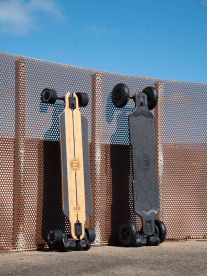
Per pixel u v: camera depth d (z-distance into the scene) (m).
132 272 3.10
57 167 4.48
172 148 5.19
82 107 4.70
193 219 5.18
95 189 4.69
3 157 4.15
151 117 4.80
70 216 4.11
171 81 5.32
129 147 4.98
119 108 4.96
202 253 3.99
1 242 4.10
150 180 4.61
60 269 3.16
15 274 2.98
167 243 4.75
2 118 4.17
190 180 5.24
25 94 4.34
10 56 4.28
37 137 4.37
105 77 4.91
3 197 4.13
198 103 5.42
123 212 4.85
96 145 4.75
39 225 4.31
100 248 4.32
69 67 4.68
